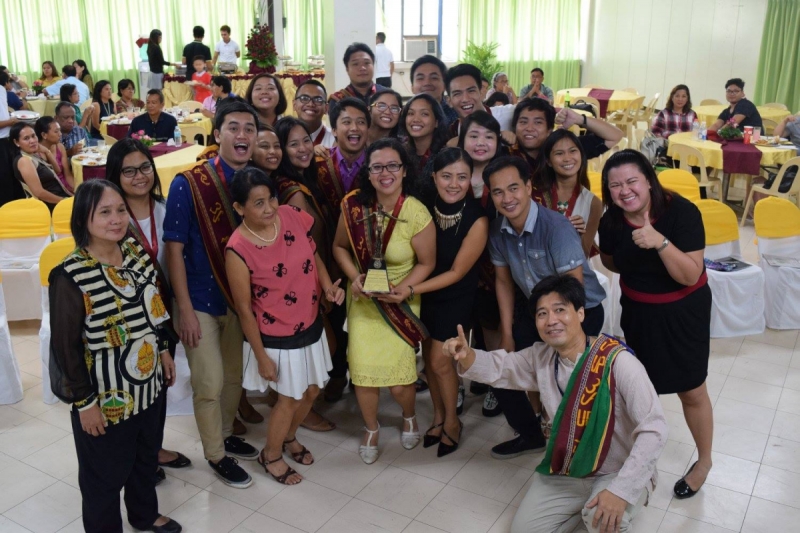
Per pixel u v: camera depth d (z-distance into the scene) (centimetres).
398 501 287
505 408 300
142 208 273
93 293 217
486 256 320
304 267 278
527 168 272
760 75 1126
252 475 304
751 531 266
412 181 298
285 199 307
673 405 355
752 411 350
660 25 1298
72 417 232
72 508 283
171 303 286
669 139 742
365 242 295
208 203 279
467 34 1440
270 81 363
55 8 1295
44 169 565
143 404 235
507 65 1469
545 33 1455
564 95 1156
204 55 1115
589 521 229
